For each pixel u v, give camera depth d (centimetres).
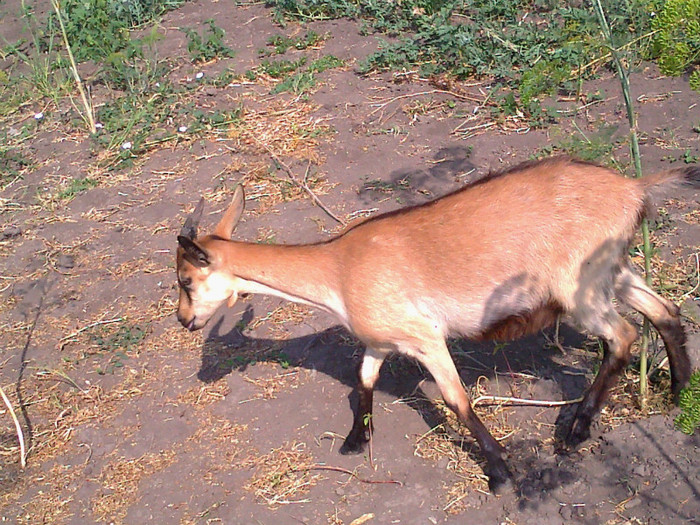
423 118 406
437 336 254
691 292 302
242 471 272
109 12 526
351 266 255
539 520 249
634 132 257
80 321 331
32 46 523
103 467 279
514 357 294
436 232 254
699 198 340
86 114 436
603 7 428
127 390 302
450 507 255
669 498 249
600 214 249
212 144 410
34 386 307
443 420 278
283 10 514
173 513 263
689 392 204
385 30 482
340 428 281
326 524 255
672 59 227
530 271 250
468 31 441
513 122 395
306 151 396
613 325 255
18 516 267
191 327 273
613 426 268
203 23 519
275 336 316
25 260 360
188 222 267
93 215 380
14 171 409
